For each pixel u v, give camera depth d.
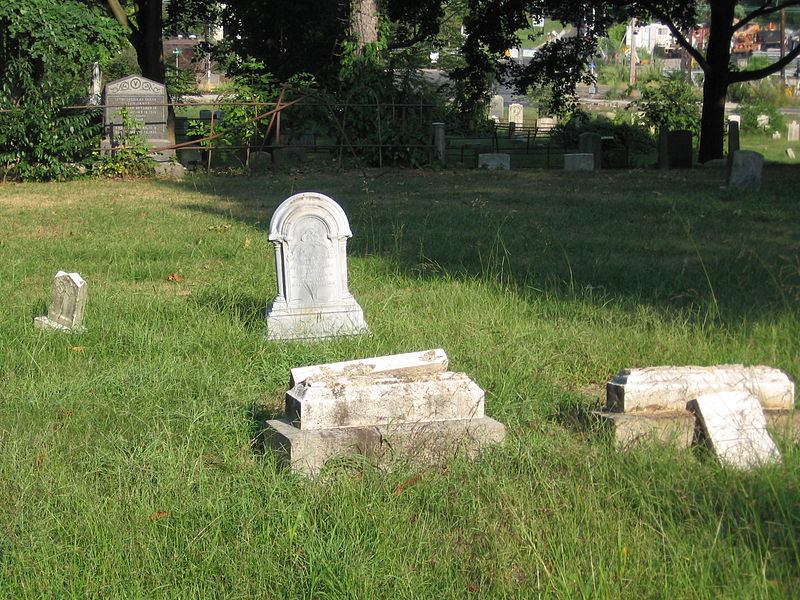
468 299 8.47
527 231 12.78
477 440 4.93
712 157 27.14
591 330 7.34
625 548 3.70
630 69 73.81
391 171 22.41
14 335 7.29
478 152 28.73
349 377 5.09
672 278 9.34
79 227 13.48
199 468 4.74
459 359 6.63
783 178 19.92
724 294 8.48
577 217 14.16
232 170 22.06
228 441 5.18
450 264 10.36
